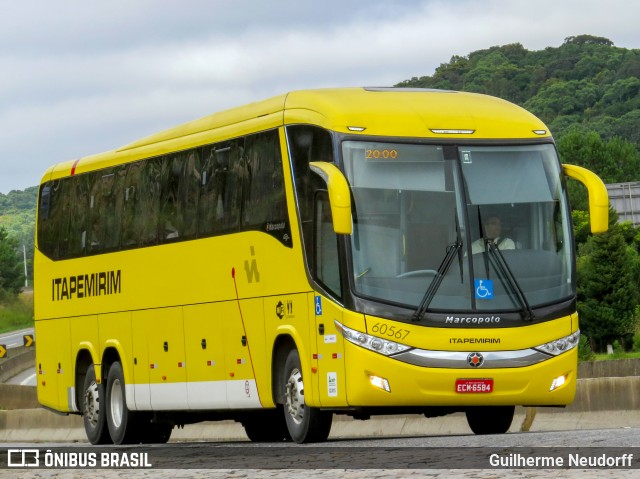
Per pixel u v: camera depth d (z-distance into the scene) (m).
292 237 21.78
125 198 28.19
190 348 25.44
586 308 106.62
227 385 24.19
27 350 106.44
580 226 121.69
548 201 21.45
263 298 22.78
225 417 27.42
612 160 174.00
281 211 22.14
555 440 17.66
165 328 26.39
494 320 20.69
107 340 28.75
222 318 24.25
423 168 21.02
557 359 20.98
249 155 23.36
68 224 30.64
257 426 29.53
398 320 20.31
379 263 20.48
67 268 30.55
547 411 26.91
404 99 21.77
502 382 20.64
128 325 27.91
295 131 21.89
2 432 45.25
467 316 20.56
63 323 30.72
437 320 20.45
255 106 23.58
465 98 22.30
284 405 22.36
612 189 108.38
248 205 23.28
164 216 26.47
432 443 18.84
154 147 27.09
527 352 20.80
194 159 25.44
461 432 26.61
